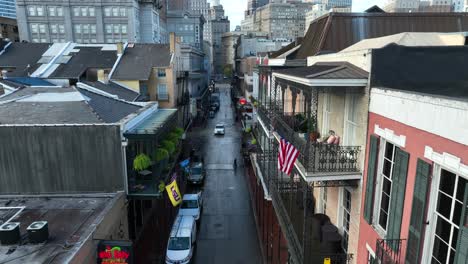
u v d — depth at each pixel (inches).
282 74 428.8
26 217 458.6
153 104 863.7
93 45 1456.7
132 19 2461.9
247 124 1453.0
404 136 257.0
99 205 502.3
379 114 299.3
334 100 428.5
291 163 378.0
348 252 375.2
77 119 583.5
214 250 740.0
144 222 706.8
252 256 721.6
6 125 525.3
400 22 748.6
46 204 506.0
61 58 1326.3
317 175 340.5
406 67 312.2
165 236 816.9
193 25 3954.2
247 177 1174.3
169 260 655.8
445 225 216.7
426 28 746.8
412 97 244.7
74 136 538.9
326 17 778.8
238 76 2650.1
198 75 2267.5
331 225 389.1
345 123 385.4
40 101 657.6
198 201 882.1
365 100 324.5
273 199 533.6
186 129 1680.6
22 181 544.1
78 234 407.2
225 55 6353.3
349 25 732.7
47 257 353.4
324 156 377.7
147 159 541.0
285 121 517.7
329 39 729.6
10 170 539.5
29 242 384.5
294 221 432.5
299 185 510.3
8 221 445.1
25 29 2404.0
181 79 1558.8
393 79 313.4
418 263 233.8
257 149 978.7
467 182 191.3
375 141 300.2
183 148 1437.0
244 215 908.0
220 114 2632.9
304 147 384.5
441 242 220.2
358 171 341.7
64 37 2449.6
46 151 539.2
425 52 312.3
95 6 2415.1
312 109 456.1
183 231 720.3
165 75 1312.7
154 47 1450.5
